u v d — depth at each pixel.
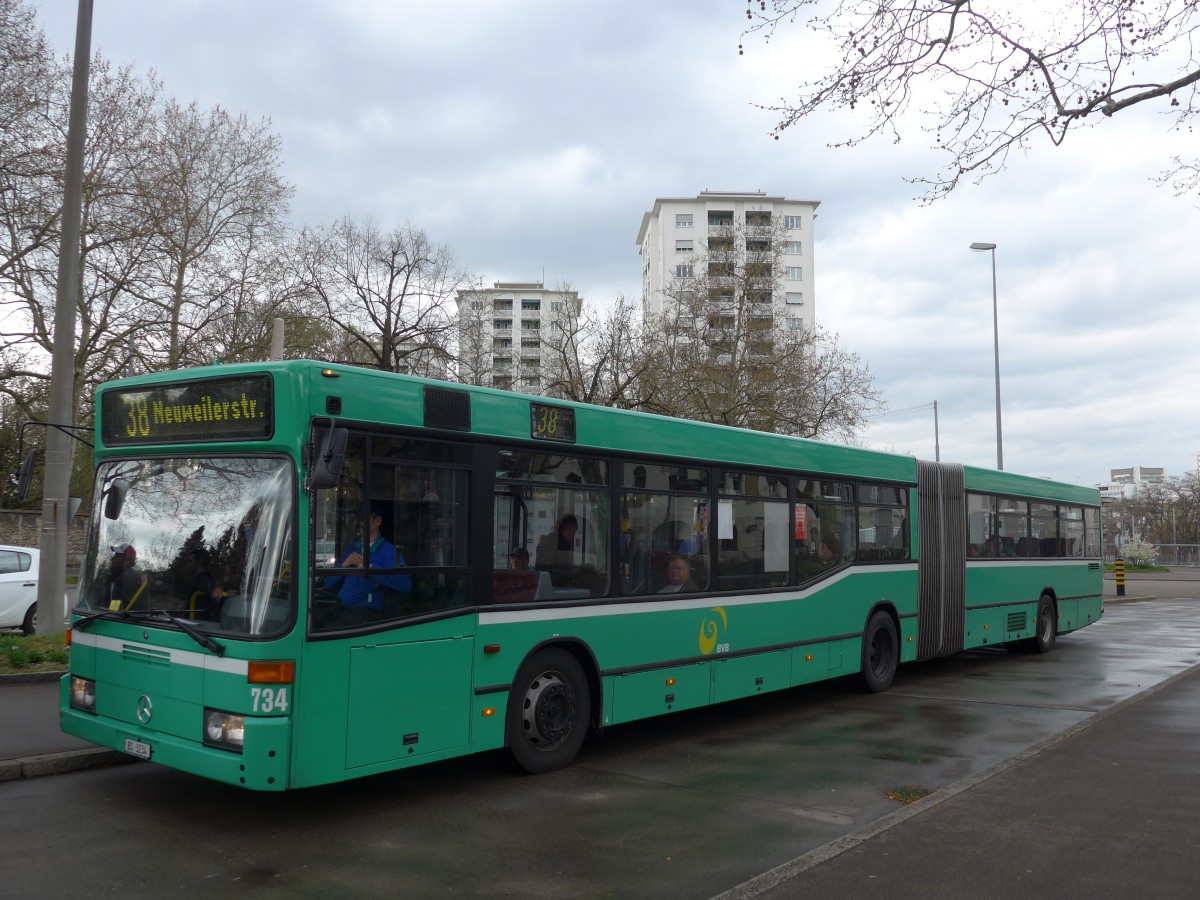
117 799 7.07
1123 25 8.16
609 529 8.77
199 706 6.21
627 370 33.91
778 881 5.37
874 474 13.02
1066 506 19.12
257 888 5.34
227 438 6.56
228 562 6.36
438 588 7.13
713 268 38.03
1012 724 10.70
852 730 10.35
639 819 6.84
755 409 33.88
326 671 6.24
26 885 5.31
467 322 36.09
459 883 5.48
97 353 23.92
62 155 21.69
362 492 6.63
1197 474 96.62
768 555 10.83
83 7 13.78
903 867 5.61
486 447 7.62
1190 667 14.73
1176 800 7.05
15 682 10.77
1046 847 5.97
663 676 9.20
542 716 8.00
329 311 32.22
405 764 6.77
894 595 13.23
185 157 27.36
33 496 37.84
